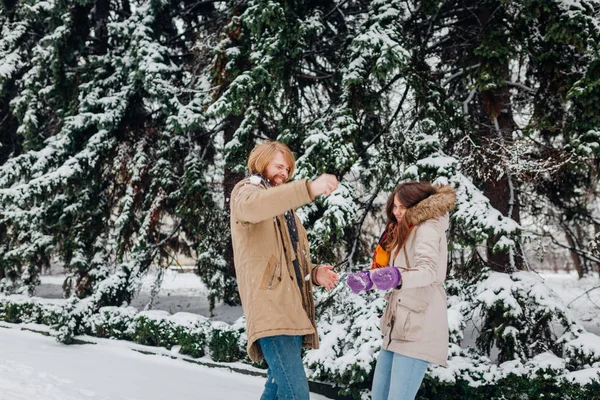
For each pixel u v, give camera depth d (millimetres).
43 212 8695
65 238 8727
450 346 4277
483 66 5457
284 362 2236
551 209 7523
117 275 7871
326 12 7293
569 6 5008
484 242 4746
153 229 7781
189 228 8273
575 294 10719
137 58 7480
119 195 8812
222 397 4512
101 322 7215
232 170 6637
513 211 6203
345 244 6035
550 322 4551
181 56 9094
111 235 8922
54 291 12359
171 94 7297
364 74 5531
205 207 7398
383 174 6145
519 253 5551
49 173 7891
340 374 4293
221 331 5762
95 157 7980
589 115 4895
